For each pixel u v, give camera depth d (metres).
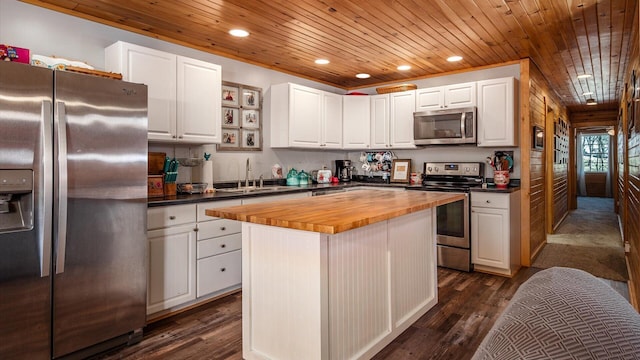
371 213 1.90
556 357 0.42
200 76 3.19
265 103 4.21
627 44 3.45
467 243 3.78
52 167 1.97
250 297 2.10
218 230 3.03
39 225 1.94
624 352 0.44
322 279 1.80
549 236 5.64
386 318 2.32
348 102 4.85
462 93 4.11
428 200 2.50
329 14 2.78
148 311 2.58
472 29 3.08
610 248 4.79
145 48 2.82
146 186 2.41
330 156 5.16
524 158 3.95
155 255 2.61
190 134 3.11
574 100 6.73
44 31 2.58
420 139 4.33
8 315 1.87
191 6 2.62
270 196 3.45
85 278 2.13
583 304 0.52
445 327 2.55
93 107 2.15
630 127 3.31
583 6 2.63
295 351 1.91
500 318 0.56
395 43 3.40
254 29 3.07
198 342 2.37
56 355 2.04
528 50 3.64
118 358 2.18
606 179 11.89
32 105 1.91
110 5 2.60
